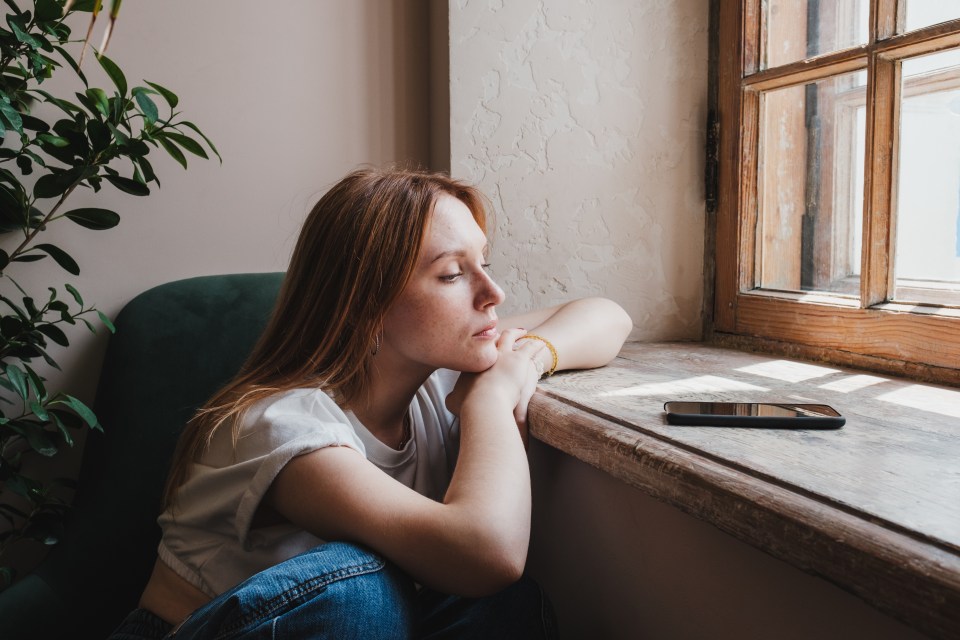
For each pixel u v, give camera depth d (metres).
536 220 1.37
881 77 1.04
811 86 1.20
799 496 0.56
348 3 1.36
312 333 0.88
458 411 0.90
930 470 0.60
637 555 0.85
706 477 0.62
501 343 0.99
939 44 0.96
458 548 0.66
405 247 0.83
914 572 0.44
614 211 1.40
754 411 0.79
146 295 1.24
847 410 0.83
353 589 0.61
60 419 1.18
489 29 1.31
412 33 1.41
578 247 1.39
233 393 0.85
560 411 0.87
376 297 0.84
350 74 1.37
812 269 1.22
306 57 1.34
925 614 0.43
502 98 1.33
